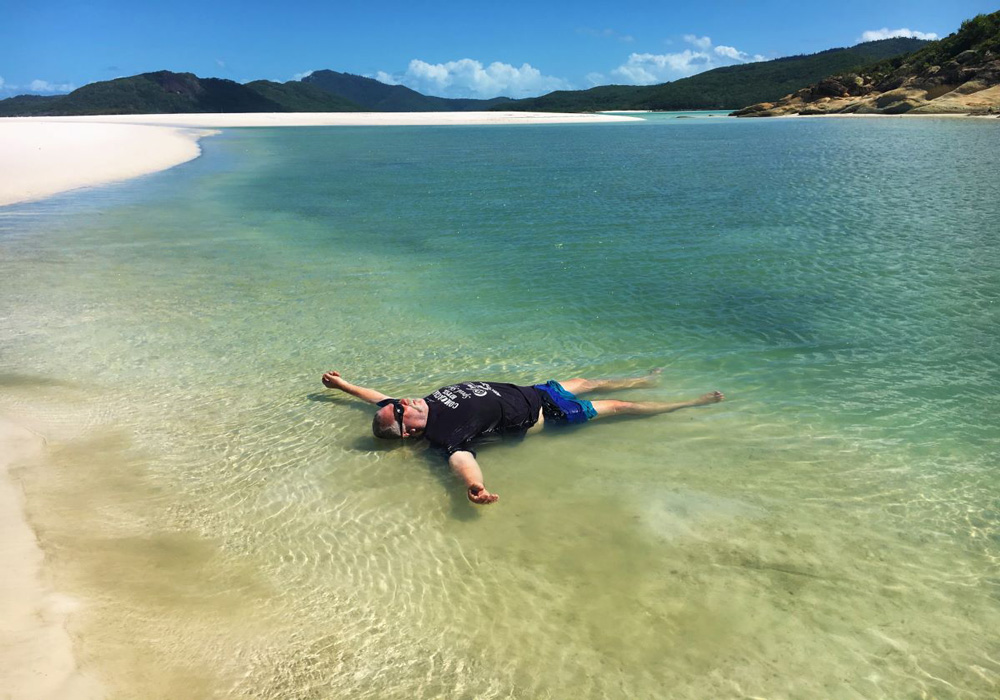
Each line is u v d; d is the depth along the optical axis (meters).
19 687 2.44
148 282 8.89
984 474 4.23
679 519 3.83
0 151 24.55
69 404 5.33
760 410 5.19
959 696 2.65
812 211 13.38
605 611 3.11
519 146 35.16
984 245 10.23
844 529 3.71
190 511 3.93
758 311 7.48
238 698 2.58
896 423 4.92
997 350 6.24
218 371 6.07
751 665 2.79
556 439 4.84
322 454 4.65
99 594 3.11
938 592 3.22
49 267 9.62
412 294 8.32
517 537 3.70
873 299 7.79
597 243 10.98
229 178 20.58
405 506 4.02
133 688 2.55
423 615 3.10
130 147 29.62
